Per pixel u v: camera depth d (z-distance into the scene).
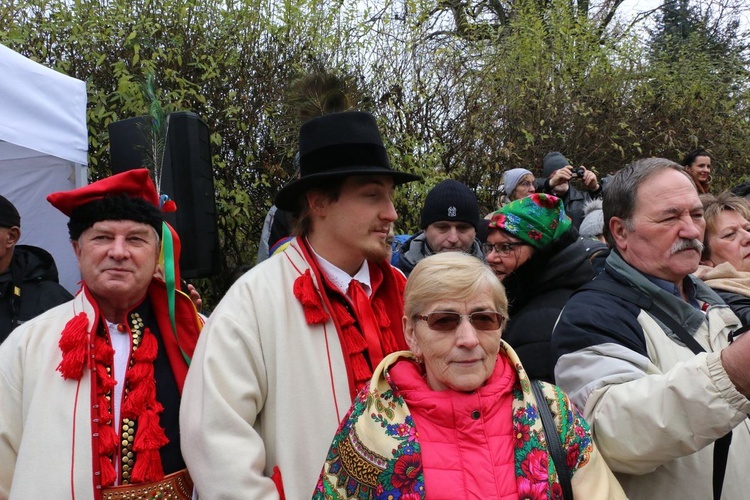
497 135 7.17
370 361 1.96
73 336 1.88
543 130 7.38
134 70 5.54
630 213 2.00
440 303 1.58
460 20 7.84
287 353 1.87
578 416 1.61
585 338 1.85
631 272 1.97
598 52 8.20
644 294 1.94
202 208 4.16
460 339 1.54
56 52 5.59
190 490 1.91
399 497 1.46
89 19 5.53
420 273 1.64
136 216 1.97
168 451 1.92
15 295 3.10
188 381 1.85
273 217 4.25
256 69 5.91
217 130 5.80
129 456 1.87
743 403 1.51
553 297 2.62
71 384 1.87
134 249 1.97
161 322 2.08
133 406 1.89
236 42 5.87
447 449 1.50
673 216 1.92
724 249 2.65
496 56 7.48
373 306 2.11
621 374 1.73
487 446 1.50
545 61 7.77
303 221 2.12
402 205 6.16
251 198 5.93
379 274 2.19
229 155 5.85
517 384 1.62
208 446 1.71
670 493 1.75
